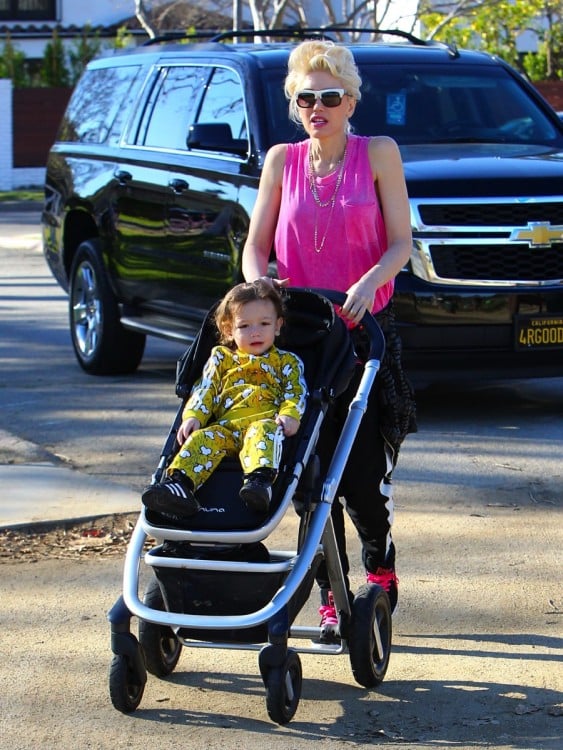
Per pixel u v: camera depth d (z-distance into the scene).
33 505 6.98
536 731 4.41
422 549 6.29
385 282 4.82
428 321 8.22
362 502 4.97
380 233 4.97
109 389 10.16
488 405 9.36
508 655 5.05
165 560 4.30
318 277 4.97
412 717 4.54
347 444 4.61
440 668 4.95
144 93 10.48
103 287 10.51
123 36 33.91
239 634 4.38
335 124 4.83
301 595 4.50
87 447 8.28
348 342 4.68
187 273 9.43
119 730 4.48
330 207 4.89
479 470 7.65
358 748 4.31
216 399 4.57
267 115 8.93
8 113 32.03
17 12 38.41
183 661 5.10
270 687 4.25
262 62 9.33
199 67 9.90
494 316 8.30
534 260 8.34
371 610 4.65
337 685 4.84
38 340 12.55
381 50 9.94
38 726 4.52
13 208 27.97
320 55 4.78
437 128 9.48
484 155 8.82
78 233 11.30
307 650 4.77
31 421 9.02
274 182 5.04
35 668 5.00
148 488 4.24
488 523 6.68
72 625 5.43
